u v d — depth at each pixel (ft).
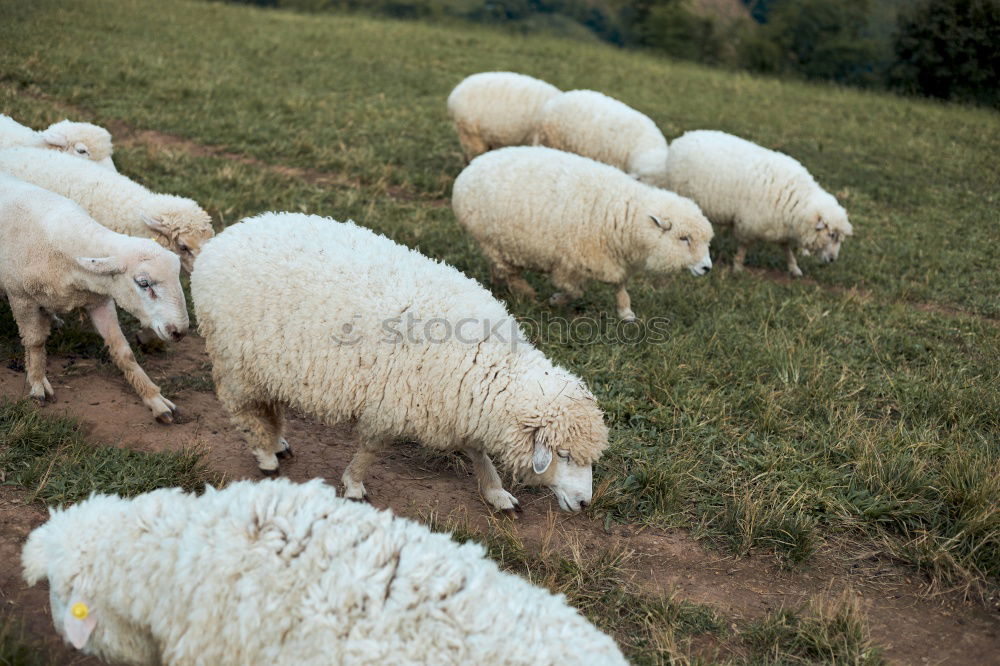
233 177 31.50
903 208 39.86
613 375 20.20
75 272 16.07
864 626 13.02
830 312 25.89
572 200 22.58
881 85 88.63
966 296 28.99
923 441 18.06
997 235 36.50
